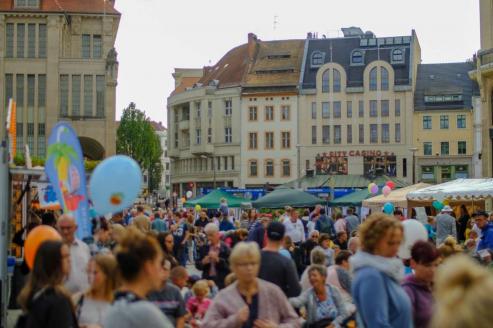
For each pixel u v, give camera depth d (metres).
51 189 20.00
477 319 3.62
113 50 74.06
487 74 54.53
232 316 8.32
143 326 6.27
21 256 19.14
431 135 110.94
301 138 114.81
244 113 117.50
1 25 73.12
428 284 8.43
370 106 112.62
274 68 118.38
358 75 113.88
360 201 44.47
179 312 10.19
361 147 112.62
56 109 73.38
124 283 6.60
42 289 7.50
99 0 75.75
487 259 17.09
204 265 16.80
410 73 111.69
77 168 12.34
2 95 73.19
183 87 138.50
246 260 8.45
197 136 123.38
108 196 11.20
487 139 55.12
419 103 112.06
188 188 126.62
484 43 55.25
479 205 42.09
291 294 11.17
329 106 113.94
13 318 16.91
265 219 25.22
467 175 109.69
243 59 123.19
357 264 7.86
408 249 10.97
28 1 73.62
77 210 12.28
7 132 14.44
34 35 73.62
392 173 111.62
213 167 121.31
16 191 21.38
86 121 73.56
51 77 73.44
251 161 116.94
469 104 110.31
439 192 34.38
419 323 8.26
